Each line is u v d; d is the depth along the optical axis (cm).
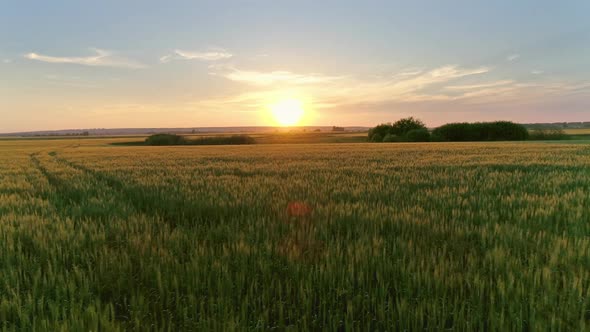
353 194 837
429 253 424
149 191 963
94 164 2033
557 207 660
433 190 927
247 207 704
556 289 320
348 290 339
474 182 1064
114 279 380
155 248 446
